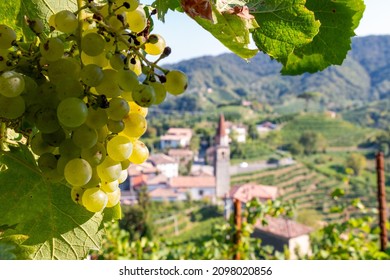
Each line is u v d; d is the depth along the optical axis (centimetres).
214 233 766
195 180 7250
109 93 115
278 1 138
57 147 122
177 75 117
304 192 7781
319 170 8694
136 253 771
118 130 117
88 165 114
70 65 114
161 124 10138
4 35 114
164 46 127
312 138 9625
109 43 119
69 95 112
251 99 13450
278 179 8412
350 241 723
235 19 126
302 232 3912
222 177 8081
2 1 140
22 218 131
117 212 140
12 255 99
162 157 8231
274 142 9869
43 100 113
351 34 164
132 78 111
